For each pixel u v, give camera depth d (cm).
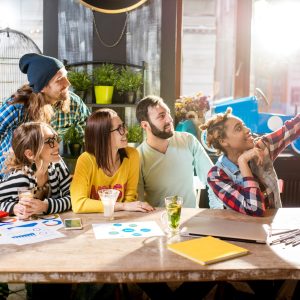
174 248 161
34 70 265
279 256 157
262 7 386
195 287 190
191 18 570
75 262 150
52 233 181
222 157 230
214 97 455
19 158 219
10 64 380
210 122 229
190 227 187
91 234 180
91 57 367
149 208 216
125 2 359
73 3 363
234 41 387
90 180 228
